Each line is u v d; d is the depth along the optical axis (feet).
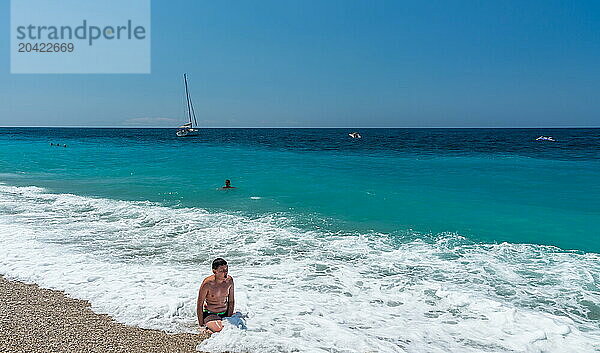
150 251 32.94
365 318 22.26
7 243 33.68
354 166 96.78
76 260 30.09
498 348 19.53
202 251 33.17
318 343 19.44
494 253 33.47
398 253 33.27
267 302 23.79
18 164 100.68
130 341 19.20
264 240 36.40
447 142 224.74
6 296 23.73
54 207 48.88
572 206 51.11
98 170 88.12
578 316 22.94
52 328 20.13
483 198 56.29
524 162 106.32
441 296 25.18
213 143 215.10
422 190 62.80
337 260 31.48
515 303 24.49
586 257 32.53
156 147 175.94
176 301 23.00
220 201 53.93
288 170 88.38
